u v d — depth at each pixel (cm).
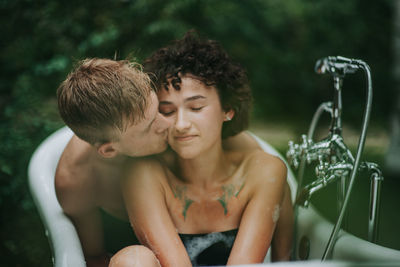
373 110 486
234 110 123
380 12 532
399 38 342
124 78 102
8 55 270
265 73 561
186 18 363
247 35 509
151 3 310
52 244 122
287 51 563
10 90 259
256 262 107
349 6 532
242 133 143
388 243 208
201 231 118
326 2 532
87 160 132
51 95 273
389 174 320
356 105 500
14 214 217
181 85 106
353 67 111
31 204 215
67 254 114
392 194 283
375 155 348
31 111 239
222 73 113
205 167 118
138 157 120
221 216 118
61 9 289
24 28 281
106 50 295
